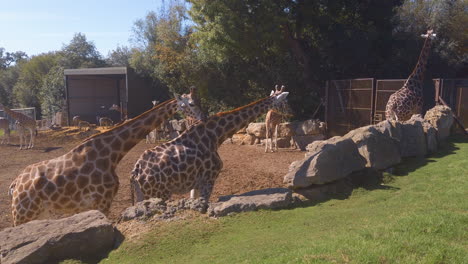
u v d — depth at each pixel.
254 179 9.77
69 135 21.50
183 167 5.94
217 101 22.12
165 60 24.27
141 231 5.05
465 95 13.44
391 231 4.34
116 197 8.74
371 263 3.55
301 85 20.05
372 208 5.84
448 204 5.58
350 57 18.31
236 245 4.51
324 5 18.69
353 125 14.72
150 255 4.43
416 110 12.11
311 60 19.77
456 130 12.70
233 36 17.19
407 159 9.19
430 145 9.87
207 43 18.33
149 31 36.12
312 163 6.95
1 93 48.53
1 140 21.14
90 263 4.36
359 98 14.41
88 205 5.41
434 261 3.54
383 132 9.00
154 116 6.20
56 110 34.25
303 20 18.69
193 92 6.45
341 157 7.36
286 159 12.56
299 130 14.85
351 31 18.58
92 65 40.94
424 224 4.49
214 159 6.33
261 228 5.08
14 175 11.77
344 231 4.61
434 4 23.58
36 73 42.84
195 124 6.40
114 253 4.51
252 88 21.22
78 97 33.03
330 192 6.93
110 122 25.98
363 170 7.71
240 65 21.05
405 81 12.70
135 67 29.31
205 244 4.70
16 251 4.18
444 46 21.61
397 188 7.14
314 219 5.34
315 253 3.83
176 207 5.78
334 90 15.77
